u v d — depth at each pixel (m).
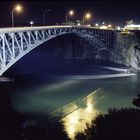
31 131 36.91
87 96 67.38
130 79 88.12
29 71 96.94
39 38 67.50
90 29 103.81
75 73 96.25
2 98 39.12
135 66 107.31
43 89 73.00
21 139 32.06
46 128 43.50
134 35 114.12
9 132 31.86
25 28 55.81
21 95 66.06
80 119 50.22
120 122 18.91
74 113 53.91
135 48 109.94
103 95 68.69
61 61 119.25
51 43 119.81
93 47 123.38
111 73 97.12
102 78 88.56
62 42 123.25
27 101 61.34
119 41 116.81
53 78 87.31
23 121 41.41
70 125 46.59
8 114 35.91
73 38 124.50
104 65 112.12
